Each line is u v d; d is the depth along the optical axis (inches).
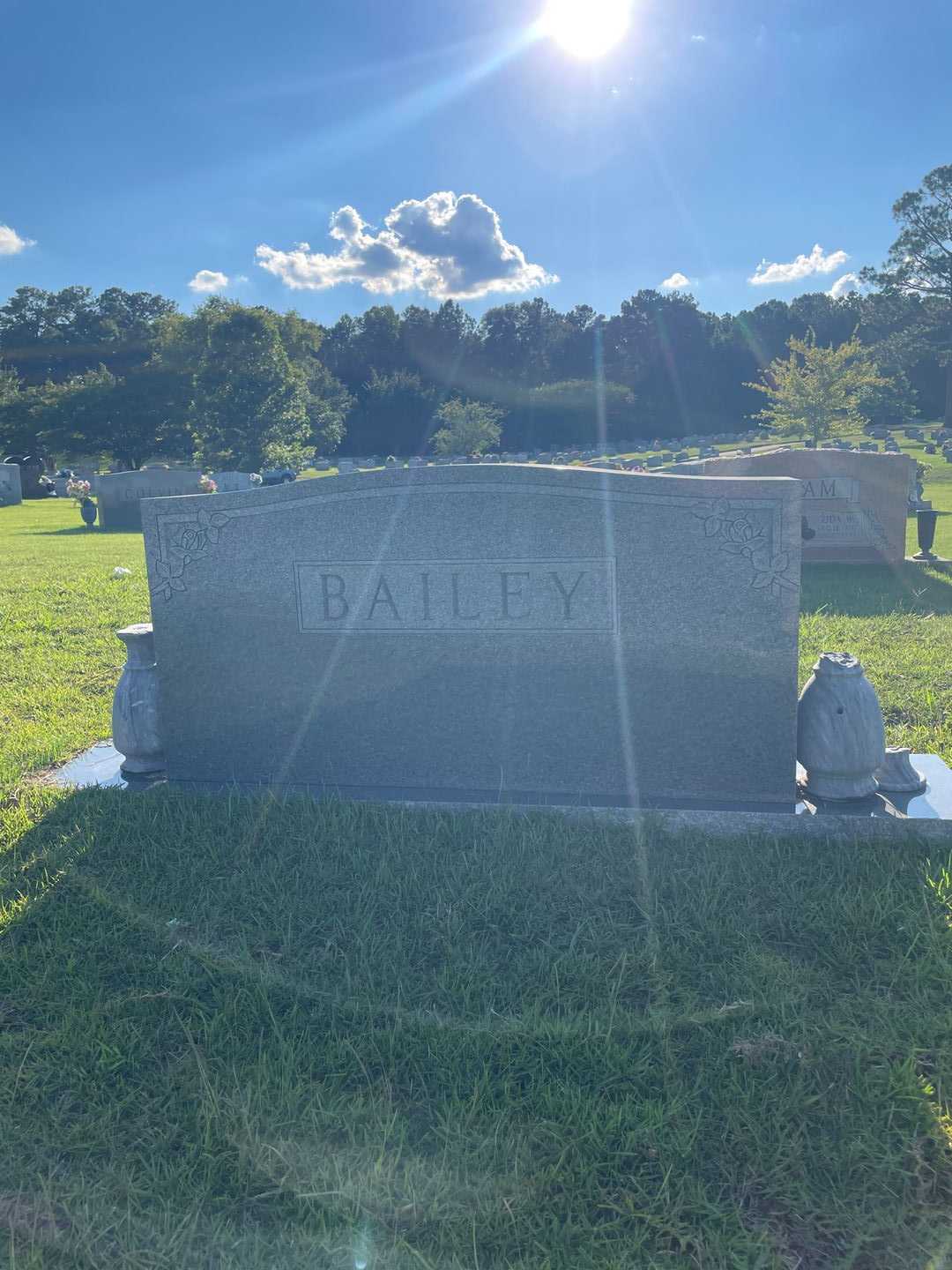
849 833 70.2
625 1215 37.8
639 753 77.1
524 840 68.0
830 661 73.5
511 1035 47.8
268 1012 50.1
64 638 144.8
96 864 67.2
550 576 76.2
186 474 410.9
